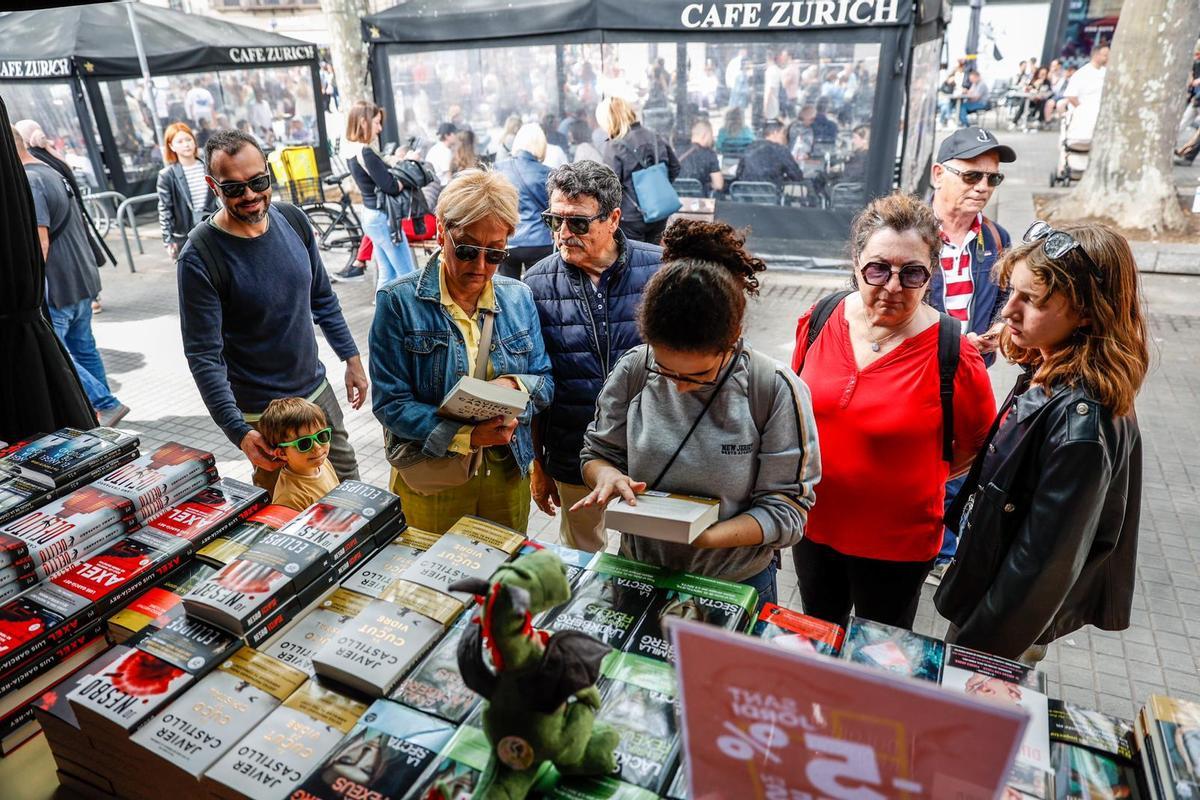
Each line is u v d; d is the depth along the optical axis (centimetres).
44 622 160
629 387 187
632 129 615
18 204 296
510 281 265
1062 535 184
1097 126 975
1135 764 133
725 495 176
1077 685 318
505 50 946
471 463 245
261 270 303
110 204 1194
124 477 203
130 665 148
